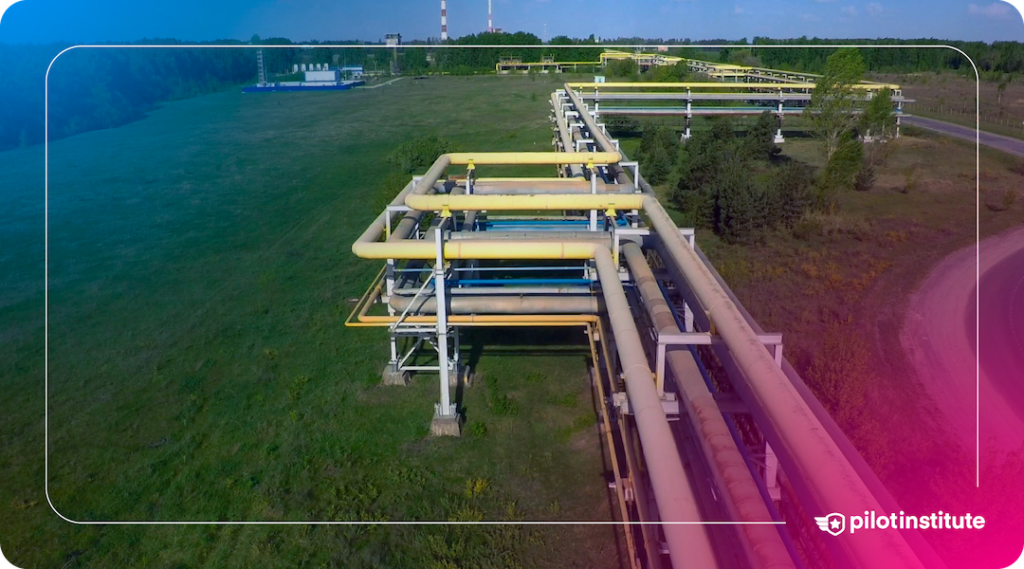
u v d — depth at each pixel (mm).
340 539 10023
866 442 10539
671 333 7840
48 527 10422
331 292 19688
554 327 16797
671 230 9930
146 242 25062
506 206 11789
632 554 8461
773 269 20516
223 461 11961
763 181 30828
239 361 15570
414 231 13133
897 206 26828
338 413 13359
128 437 12688
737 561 6066
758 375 6039
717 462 6176
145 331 17297
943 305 17391
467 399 13727
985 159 34594
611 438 10328
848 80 34281
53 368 15367
